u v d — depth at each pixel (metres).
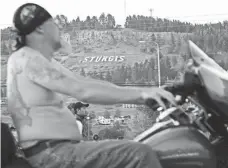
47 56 2.73
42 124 2.56
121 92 2.50
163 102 2.54
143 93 2.50
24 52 2.64
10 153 2.61
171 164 2.48
